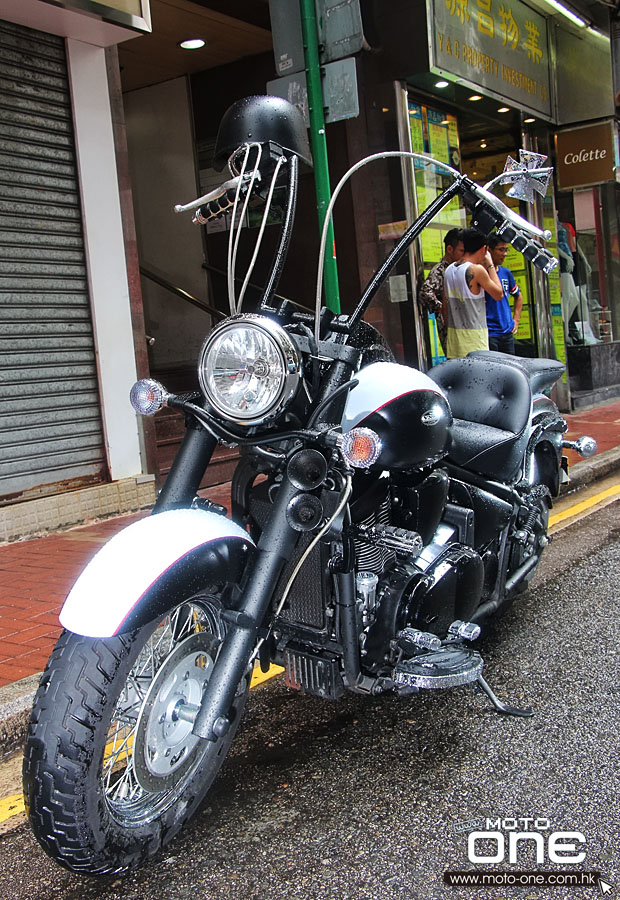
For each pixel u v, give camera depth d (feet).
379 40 27.63
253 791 9.37
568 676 11.84
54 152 21.54
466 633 10.00
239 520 9.51
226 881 7.84
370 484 9.30
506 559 12.26
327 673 9.04
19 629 14.26
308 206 29.63
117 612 7.03
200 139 32.42
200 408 8.14
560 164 38.47
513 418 12.12
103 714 7.06
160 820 8.07
